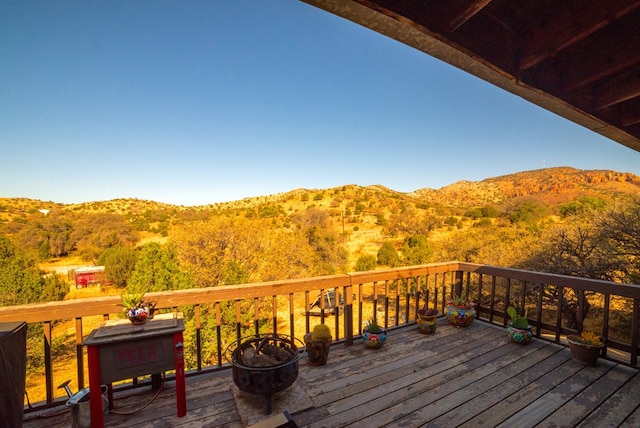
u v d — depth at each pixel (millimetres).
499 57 1536
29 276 12445
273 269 14984
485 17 1490
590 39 1694
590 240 11094
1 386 1681
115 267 20969
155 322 2383
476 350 3514
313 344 3100
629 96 1843
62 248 33844
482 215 49375
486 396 2607
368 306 14680
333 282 3615
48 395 2445
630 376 2936
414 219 43375
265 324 11109
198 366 2990
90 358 2076
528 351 3486
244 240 15094
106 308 2600
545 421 2287
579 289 3508
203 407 2436
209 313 9711
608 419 2311
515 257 13195
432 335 3957
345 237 38906
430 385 2775
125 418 2287
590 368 3098
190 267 13430
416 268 4324
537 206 37750
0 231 34906
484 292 11594
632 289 3111
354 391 2680
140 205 79375
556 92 1806
